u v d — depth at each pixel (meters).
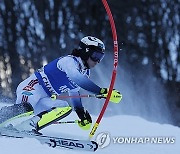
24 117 17.30
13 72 63.81
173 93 59.88
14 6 67.81
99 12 66.81
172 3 66.06
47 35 66.12
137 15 66.19
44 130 17.80
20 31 67.00
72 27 67.12
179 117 53.66
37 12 67.25
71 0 67.44
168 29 65.75
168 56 64.69
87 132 18.31
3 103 22.89
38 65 64.19
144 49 64.62
